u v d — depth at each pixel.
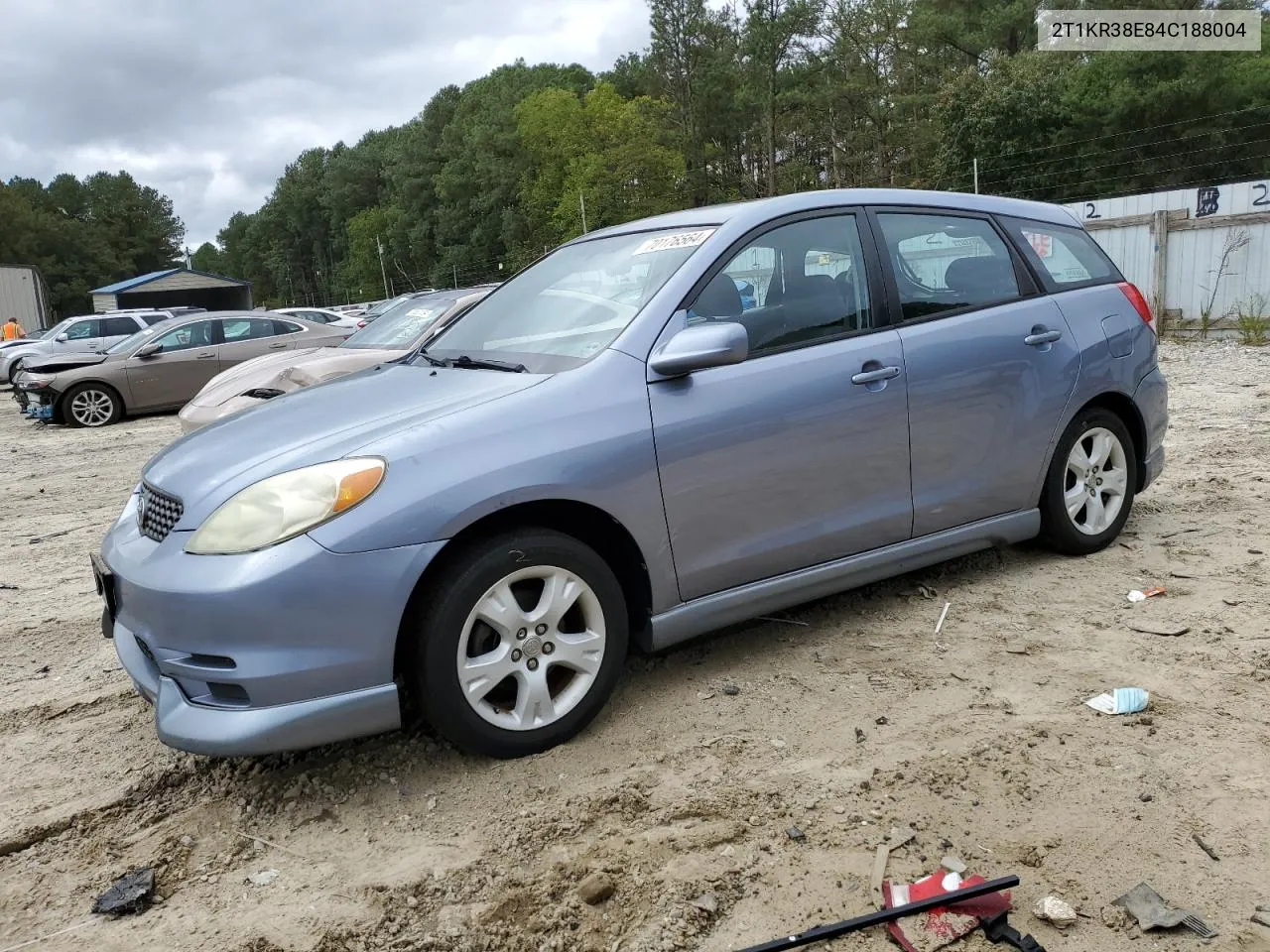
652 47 70.06
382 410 3.24
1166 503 5.61
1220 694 3.24
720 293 3.57
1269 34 37.12
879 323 3.90
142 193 146.62
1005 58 44.44
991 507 4.23
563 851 2.64
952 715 3.22
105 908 2.50
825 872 2.46
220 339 15.22
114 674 4.21
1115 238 15.66
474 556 2.95
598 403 3.20
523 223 82.69
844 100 60.38
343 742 3.31
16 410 18.58
